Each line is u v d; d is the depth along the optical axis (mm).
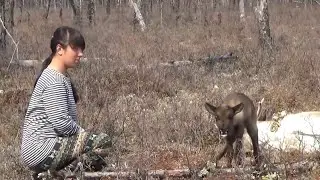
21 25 28578
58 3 51125
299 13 35219
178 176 5461
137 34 23344
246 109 5875
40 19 34281
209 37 21484
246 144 6457
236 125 5730
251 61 12547
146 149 6398
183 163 6051
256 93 9203
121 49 16562
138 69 10586
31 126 4828
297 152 6113
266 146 6258
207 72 11922
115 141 6340
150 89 9914
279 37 20234
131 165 5617
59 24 30375
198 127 6832
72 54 4758
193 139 6770
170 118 7418
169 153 6391
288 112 8297
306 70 10469
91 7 31000
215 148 6410
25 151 4840
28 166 4938
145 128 7023
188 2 40438
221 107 5691
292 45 16484
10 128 7336
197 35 22453
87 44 18188
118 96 9375
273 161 5754
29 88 9312
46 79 4699
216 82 10727
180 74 11148
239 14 32531
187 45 18781
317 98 8805
